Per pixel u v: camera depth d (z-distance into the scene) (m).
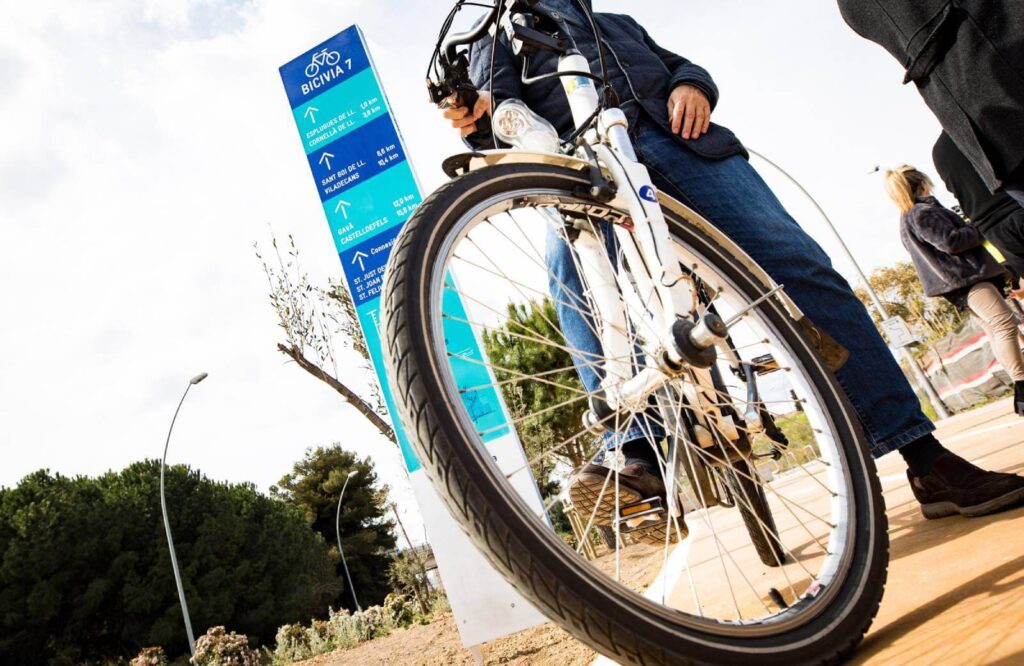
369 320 4.86
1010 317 3.69
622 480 1.53
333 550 44.66
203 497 36.59
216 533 34.72
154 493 35.34
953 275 3.76
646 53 1.98
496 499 0.89
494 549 0.88
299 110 5.38
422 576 16.33
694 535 3.54
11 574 30.62
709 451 1.51
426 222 1.13
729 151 1.85
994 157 1.34
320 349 10.83
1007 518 1.52
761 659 0.98
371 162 5.15
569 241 1.46
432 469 0.92
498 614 3.94
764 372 1.57
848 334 1.72
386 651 9.46
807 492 2.29
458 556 4.07
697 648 0.93
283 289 10.75
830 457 1.34
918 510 2.12
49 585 31.02
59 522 32.16
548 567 0.87
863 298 26.27
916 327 14.22
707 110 1.82
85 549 32.09
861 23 1.50
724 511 4.08
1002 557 1.23
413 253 1.09
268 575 35.94
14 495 33.38
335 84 5.36
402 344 0.99
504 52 1.96
